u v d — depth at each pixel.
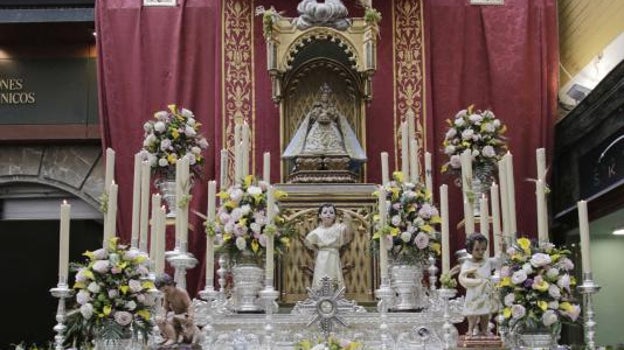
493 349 7.43
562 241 13.06
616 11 11.21
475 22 13.16
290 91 12.02
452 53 13.05
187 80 12.87
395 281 9.20
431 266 9.56
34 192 14.26
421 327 8.65
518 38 13.04
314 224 10.25
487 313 7.69
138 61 12.83
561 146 12.86
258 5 13.06
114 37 12.91
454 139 11.78
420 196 9.38
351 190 10.40
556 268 7.34
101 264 7.16
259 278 9.15
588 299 7.58
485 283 7.74
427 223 9.29
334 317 8.59
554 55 13.05
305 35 11.12
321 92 11.62
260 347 8.51
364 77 11.44
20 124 13.99
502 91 12.90
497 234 8.59
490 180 11.48
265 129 12.72
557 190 13.16
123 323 7.10
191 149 11.48
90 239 18.05
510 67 12.95
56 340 7.39
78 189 14.09
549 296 7.25
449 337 8.26
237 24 12.99
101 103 12.80
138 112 12.73
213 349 8.50
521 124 12.79
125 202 12.52
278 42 11.12
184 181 9.10
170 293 7.52
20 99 14.09
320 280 9.18
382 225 8.62
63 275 7.44
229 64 12.87
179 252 8.88
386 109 12.88
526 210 12.50
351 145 11.43
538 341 7.30
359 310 8.79
